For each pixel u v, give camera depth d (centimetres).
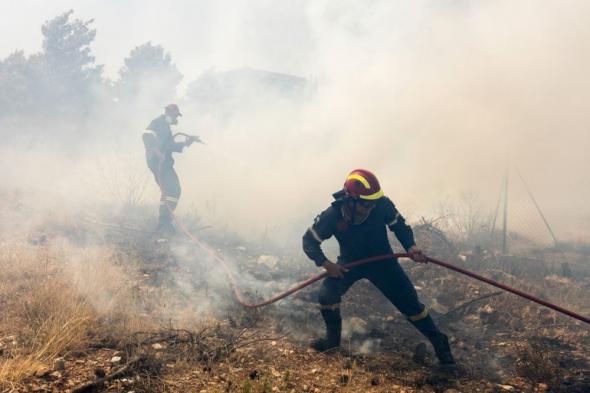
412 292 429
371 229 425
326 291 439
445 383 398
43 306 441
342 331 483
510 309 551
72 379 349
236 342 433
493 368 430
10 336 395
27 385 333
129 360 376
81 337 399
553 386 399
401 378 399
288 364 408
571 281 684
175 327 452
